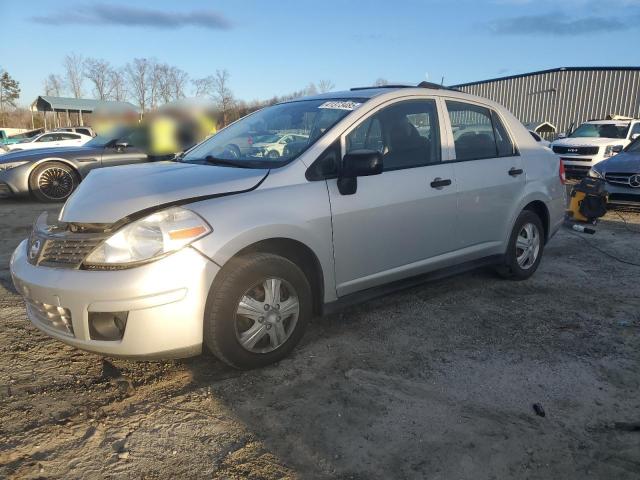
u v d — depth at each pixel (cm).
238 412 281
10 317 406
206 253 287
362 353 351
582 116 2800
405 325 398
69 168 970
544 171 505
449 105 433
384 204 368
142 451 249
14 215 829
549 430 269
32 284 290
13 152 992
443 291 474
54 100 3275
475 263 451
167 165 372
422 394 301
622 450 254
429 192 397
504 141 476
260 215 309
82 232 293
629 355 352
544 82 2925
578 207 791
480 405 291
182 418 276
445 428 269
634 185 838
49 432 262
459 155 431
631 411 287
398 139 391
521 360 344
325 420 275
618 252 630
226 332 299
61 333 295
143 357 283
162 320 277
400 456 248
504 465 243
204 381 313
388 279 385
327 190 342
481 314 421
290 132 379
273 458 245
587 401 296
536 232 505
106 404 288
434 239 408
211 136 444
